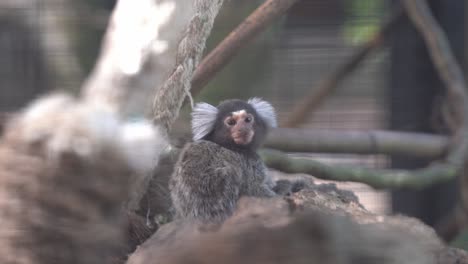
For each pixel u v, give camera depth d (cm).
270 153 1155
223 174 848
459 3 1505
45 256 277
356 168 1248
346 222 263
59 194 273
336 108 1642
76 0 1444
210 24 655
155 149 277
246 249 255
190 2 296
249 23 827
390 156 1490
